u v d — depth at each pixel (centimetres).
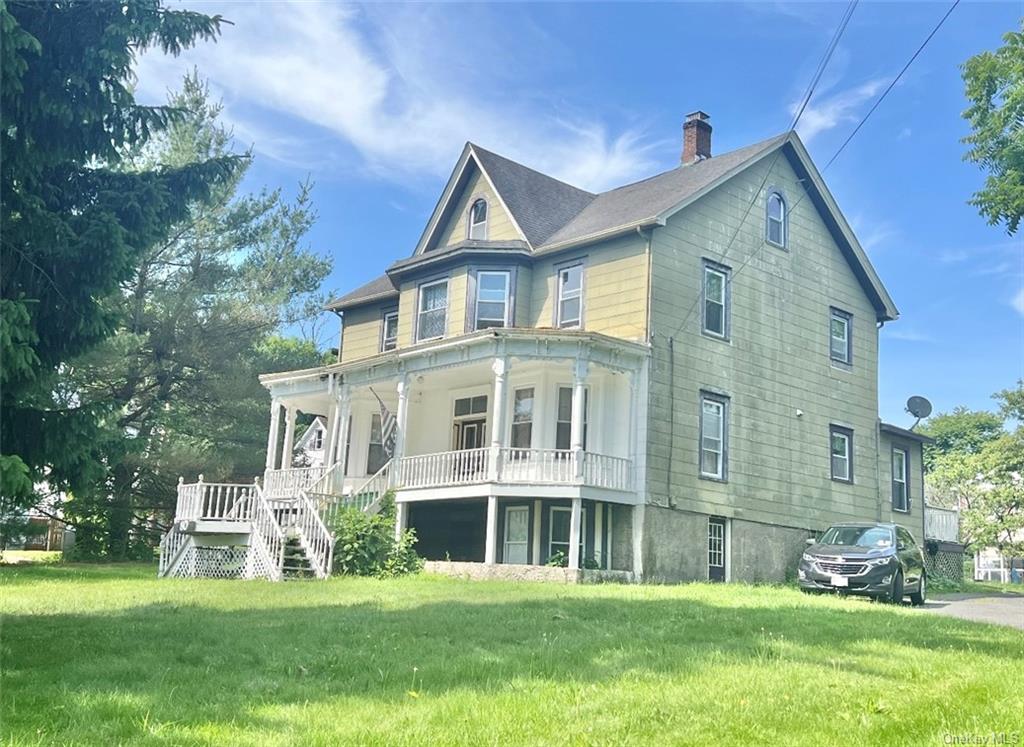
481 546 2203
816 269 2553
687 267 2169
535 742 520
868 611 1276
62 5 880
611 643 890
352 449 2612
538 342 1955
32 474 912
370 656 810
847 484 2522
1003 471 4178
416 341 2455
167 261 3095
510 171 2536
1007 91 1477
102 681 695
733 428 2220
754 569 2208
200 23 932
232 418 3158
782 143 2403
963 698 640
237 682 701
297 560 1923
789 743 522
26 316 815
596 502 2044
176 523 2152
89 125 935
